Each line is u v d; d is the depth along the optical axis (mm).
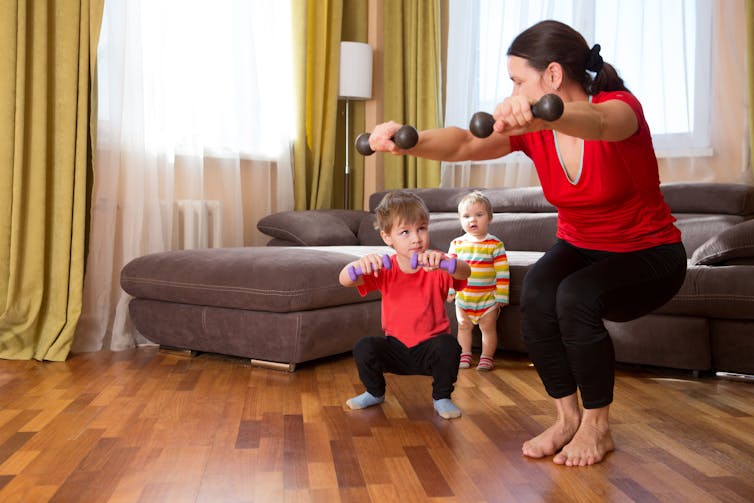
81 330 3326
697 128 4078
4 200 3057
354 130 5043
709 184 3432
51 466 1726
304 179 4562
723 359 2748
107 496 1539
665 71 4125
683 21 4051
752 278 2623
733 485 1621
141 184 3496
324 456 1817
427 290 2299
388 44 4918
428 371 2297
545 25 1701
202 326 3031
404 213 2264
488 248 3008
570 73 1682
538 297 1799
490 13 4605
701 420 2176
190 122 3789
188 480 1637
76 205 3186
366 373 2301
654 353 2838
